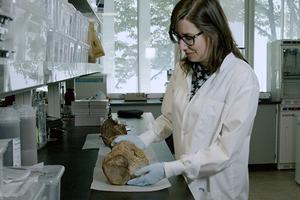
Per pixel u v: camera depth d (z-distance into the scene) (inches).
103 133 73.0
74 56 59.6
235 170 57.1
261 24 198.8
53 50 40.0
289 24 201.0
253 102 53.8
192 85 61.9
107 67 204.1
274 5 198.4
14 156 34.8
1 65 20.8
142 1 200.8
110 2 199.8
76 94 137.4
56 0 41.9
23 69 25.3
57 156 65.2
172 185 50.6
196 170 51.6
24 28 26.5
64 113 115.1
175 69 69.5
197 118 57.4
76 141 79.2
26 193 24.1
